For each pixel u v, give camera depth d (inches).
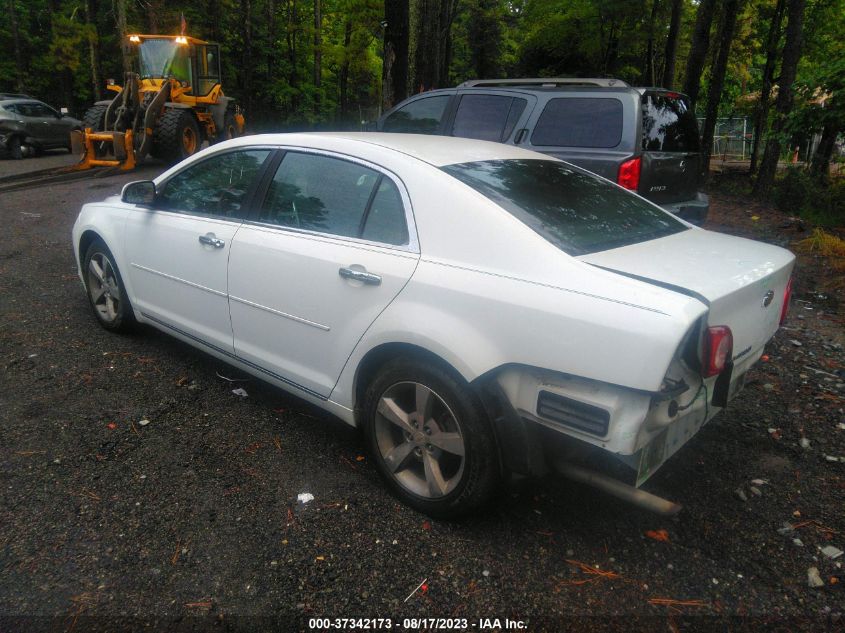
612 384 89.0
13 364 167.8
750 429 149.9
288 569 99.5
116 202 182.5
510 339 97.6
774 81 786.2
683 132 267.4
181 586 95.0
